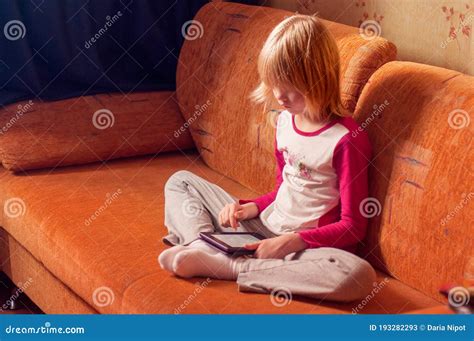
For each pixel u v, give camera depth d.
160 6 2.66
